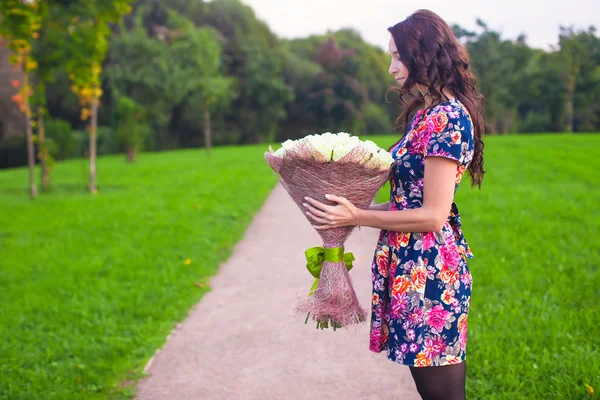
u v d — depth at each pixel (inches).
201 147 1845.5
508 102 2026.3
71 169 840.9
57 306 197.2
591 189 420.8
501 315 167.0
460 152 76.0
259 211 378.0
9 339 171.5
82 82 521.7
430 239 80.5
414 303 80.3
